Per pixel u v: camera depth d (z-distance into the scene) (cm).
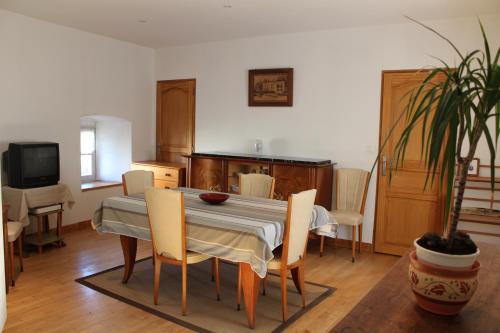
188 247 306
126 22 474
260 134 543
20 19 456
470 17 409
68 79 514
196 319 304
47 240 453
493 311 142
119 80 584
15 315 304
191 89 602
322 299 342
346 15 417
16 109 461
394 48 447
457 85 128
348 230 490
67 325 291
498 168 399
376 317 136
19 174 431
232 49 555
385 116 459
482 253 204
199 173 541
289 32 502
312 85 498
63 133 514
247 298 291
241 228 281
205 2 390
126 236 360
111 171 641
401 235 462
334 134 489
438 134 125
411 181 451
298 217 294
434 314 138
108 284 364
